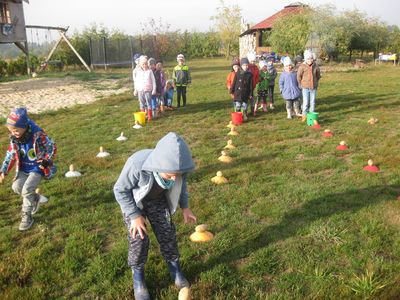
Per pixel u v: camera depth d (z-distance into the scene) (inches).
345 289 133.8
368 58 1555.1
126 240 171.0
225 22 2034.9
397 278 138.5
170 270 140.6
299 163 273.9
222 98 601.9
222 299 132.9
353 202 202.7
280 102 556.4
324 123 407.5
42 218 197.0
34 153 181.6
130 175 120.0
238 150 312.3
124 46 1428.4
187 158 110.7
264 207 200.4
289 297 131.8
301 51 1234.0
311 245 164.9
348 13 1320.1
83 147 332.5
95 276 146.0
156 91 447.2
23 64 1151.6
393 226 178.2
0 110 527.8
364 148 311.6
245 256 159.0
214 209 200.8
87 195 223.5
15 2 1042.7
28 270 149.6
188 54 2206.0
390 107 490.6
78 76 1026.7
